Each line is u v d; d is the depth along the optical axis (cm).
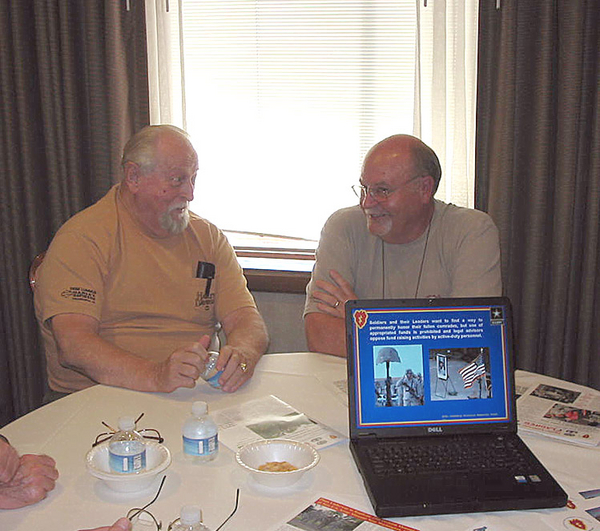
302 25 281
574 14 237
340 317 197
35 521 109
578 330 264
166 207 200
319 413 150
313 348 194
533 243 257
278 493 117
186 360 160
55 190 290
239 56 288
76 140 283
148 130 201
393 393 134
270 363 182
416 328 136
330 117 288
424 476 119
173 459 129
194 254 214
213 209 303
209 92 293
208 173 300
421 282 209
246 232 302
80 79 282
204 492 117
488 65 252
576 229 260
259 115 292
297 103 288
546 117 247
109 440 128
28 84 283
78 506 113
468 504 112
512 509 113
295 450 127
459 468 122
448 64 262
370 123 285
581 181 255
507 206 255
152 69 280
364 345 135
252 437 136
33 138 288
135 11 271
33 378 306
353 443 131
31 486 114
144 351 204
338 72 283
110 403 155
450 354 136
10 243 296
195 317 212
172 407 154
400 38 276
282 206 297
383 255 212
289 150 293
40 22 274
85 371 174
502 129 249
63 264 191
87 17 270
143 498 115
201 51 290
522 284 263
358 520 109
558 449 135
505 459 125
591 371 264
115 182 280
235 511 111
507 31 243
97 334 189
